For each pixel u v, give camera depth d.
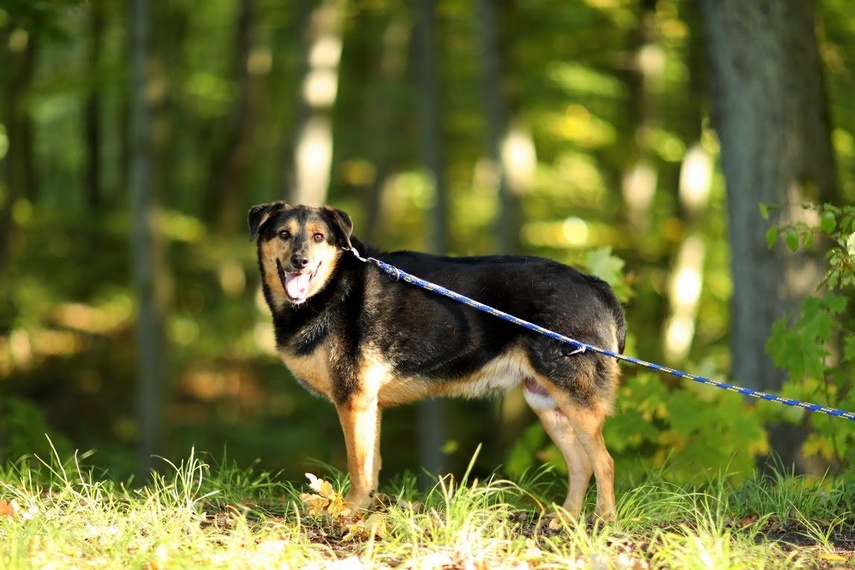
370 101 23.08
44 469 9.03
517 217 14.87
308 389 6.75
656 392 8.34
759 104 9.27
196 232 23.42
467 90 20.08
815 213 9.16
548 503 7.25
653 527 6.10
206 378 20.30
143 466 14.22
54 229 23.38
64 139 31.03
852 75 14.22
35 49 19.89
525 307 6.37
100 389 20.53
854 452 7.40
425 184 24.16
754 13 9.22
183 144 28.42
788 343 7.57
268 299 6.68
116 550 5.45
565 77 17.98
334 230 6.55
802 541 6.02
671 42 18.48
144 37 14.33
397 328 6.42
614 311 6.54
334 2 18.17
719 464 8.02
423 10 15.84
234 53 24.45
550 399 6.66
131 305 22.98
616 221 19.69
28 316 20.41
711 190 20.55
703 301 20.84
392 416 16.69
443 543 5.73
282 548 5.50
